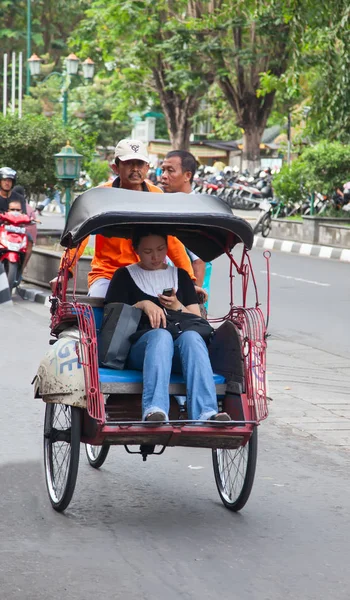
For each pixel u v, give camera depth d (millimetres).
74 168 24188
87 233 8016
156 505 8406
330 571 6910
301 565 7012
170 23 54312
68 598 6281
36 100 73688
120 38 59625
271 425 11383
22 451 9961
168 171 11305
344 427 11328
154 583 6574
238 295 23344
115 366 7965
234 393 7980
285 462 9898
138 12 54625
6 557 6992
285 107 66188
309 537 7652
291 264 31031
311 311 21047
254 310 8039
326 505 8531
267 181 55375
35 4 101750
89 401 7543
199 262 10789
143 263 8578
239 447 7984
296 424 11430
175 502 8516
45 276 23188
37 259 23672
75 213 8438
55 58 104812
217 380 8078
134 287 8500
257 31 51094
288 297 23141
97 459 9430
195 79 55781
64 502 7969
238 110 58219
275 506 8469
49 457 8398
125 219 7996
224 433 7633
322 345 17312
